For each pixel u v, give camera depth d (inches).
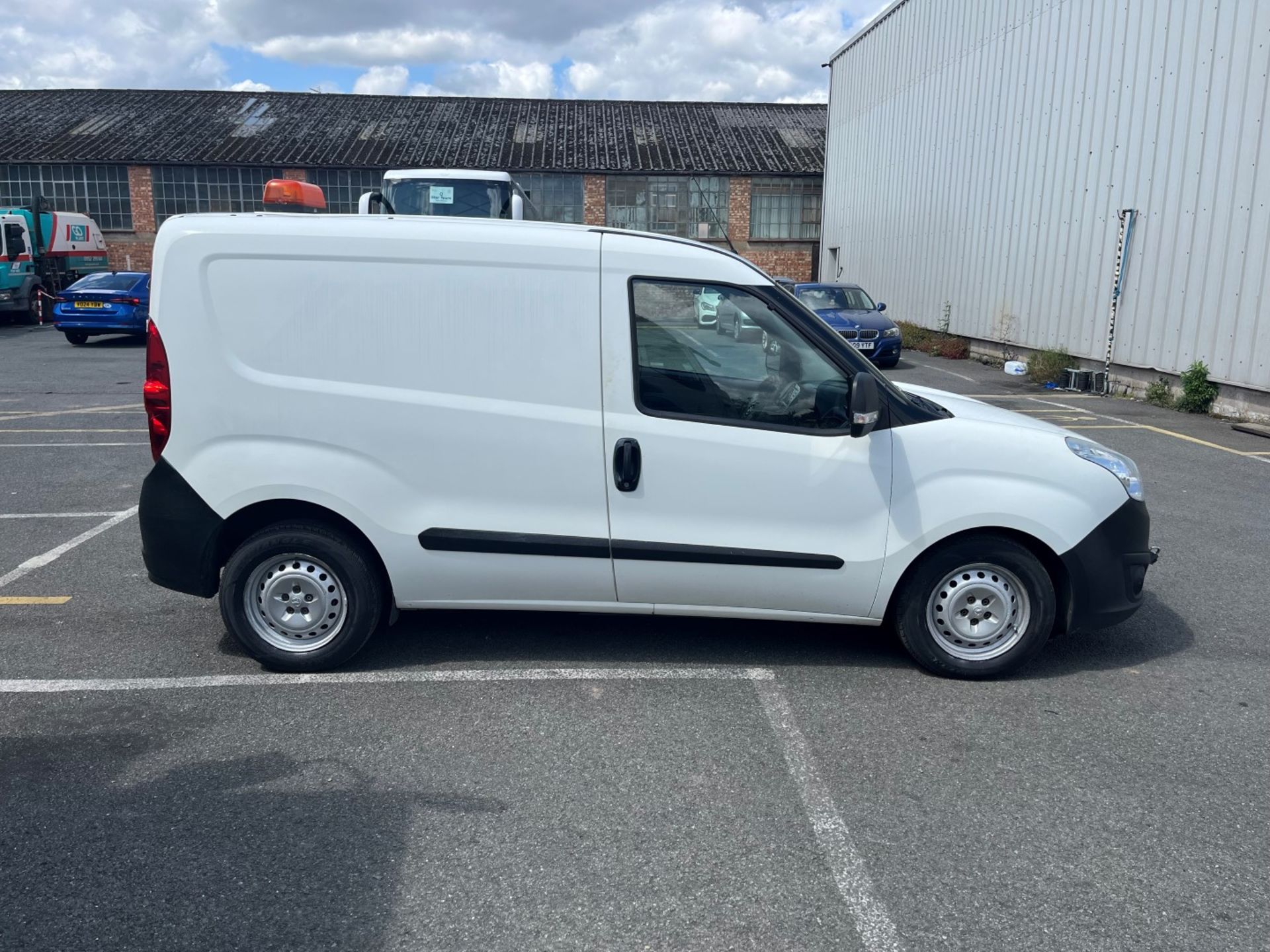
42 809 132.8
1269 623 211.8
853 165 1038.4
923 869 121.9
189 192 1211.2
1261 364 450.9
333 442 170.7
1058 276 620.1
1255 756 151.9
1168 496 325.4
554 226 171.6
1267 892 118.0
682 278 168.9
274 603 177.0
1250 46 450.0
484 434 170.2
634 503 171.8
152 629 200.8
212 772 143.2
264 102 1378.0
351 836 127.2
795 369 171.6
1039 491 172.6
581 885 117.6
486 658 186.2
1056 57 616.4
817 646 194.7
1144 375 546.0
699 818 132.7
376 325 169.0
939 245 808.9
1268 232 444.5
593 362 169.0
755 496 171.8
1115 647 196.7
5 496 312.2
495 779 141.9
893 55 911.0
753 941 108.1
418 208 543.2
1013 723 161.9
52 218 1049.5
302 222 169.6
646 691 172.7
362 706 165.6
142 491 175.0
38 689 171.3
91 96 1382.9
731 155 1270.9
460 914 112.1
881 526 172.7
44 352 777.6
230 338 169.5
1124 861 123.8
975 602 177.0
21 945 105.7
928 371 700.7
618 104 1435.8
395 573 174.6
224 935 107.9
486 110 1390.3
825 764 147.8
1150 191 525.7
